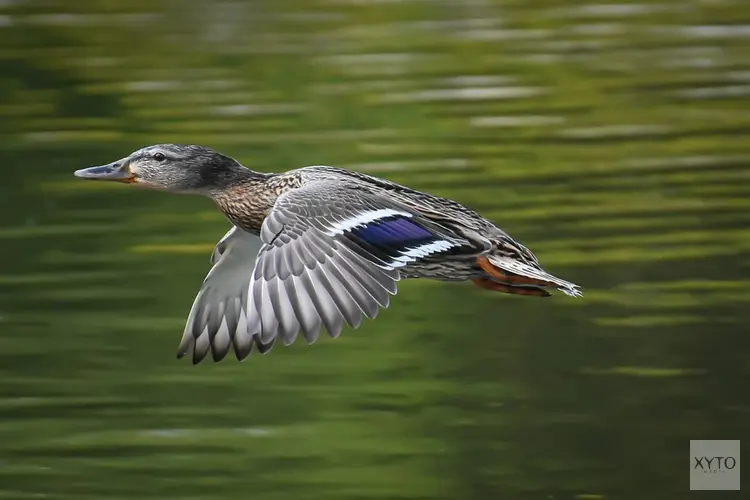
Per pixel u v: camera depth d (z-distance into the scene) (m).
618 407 12.77
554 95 20.92
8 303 14.68
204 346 9.86
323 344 14.00
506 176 17.91
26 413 12.62
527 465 11.86
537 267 9.51
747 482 11.65
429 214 9.16
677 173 18.12
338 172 10.02
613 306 14.68
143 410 12.70
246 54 22.86
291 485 11.49
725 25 24.47
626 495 11.46
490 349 13.87
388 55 22.77
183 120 19.78
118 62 22.58
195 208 17.52
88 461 11.85
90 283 15.19
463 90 21.08
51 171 18.28
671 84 21.53
